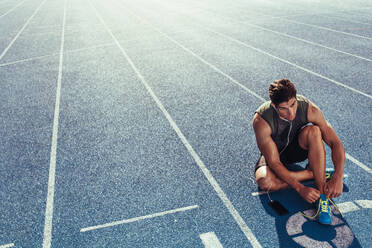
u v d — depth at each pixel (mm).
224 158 3514
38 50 8516
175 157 3586
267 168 2838
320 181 2539
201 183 3125
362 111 4383
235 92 5293
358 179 3023
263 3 15758
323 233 2441
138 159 3584
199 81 5867
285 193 2908
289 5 14648
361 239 2363
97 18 13180
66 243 2506
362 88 5164
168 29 10539
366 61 6488
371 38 8227
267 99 4977
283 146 2793
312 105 2646
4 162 3652
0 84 6176
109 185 3170
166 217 2715
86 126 4406
